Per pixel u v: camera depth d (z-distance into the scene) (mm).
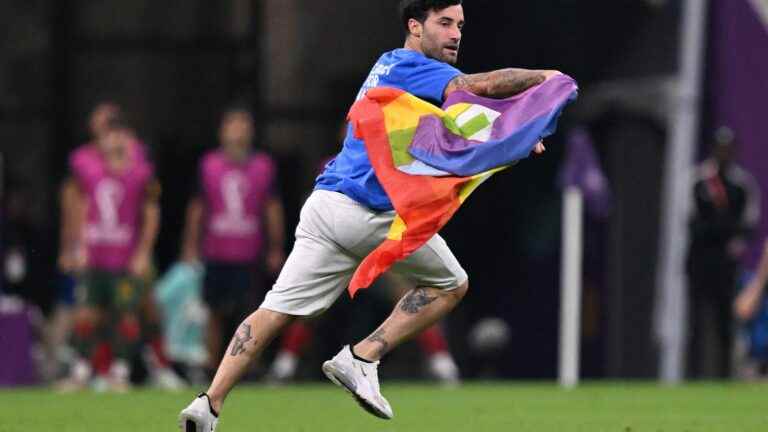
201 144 70625
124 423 32656
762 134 59125
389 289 55000
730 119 58750
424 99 24156
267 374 65688
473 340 67000
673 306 58094
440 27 24438
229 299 53250
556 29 64438
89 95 70625
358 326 56031
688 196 58094
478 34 65312
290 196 69750
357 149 24500
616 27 62656
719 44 58938
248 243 53125
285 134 70188
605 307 61594
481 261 68250
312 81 70375
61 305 60844
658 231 60312
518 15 65125
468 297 68500
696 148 58969
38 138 70312
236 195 52844
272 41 70438
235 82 70438
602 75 63125
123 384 50656
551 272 65938
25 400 41719
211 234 53000
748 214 55094
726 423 32719
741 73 58844
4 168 59250
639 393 45062
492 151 23734
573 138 50781
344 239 24266
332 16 70500
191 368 58781
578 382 54406
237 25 70500
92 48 70625
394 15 70312
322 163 61656
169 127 70625
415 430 30766
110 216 50344
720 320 55531
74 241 52438
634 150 60594
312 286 24453
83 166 50344
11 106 70250
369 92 24188
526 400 41719
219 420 33375
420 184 23812
